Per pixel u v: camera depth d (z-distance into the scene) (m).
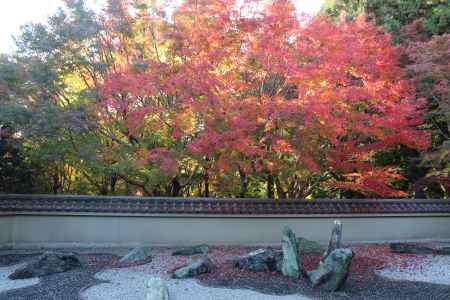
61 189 14.72
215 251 11.10
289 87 11.60
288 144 10.09
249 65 10.84
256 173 11.62
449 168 13.75
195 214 11.74
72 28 11.12
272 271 8.66
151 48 12.47
